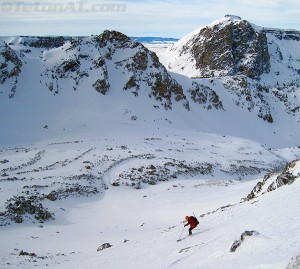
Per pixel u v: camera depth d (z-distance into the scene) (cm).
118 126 9462
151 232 3122
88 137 8419
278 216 1620
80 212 4516
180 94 12456
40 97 10256
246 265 1076
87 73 11238
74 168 6031
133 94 11262
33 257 2648
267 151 9550
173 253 1822
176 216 3853
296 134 14662
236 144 9625
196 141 9306
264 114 14875
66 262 2392
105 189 5500
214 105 13700
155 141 8412
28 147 7612
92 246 3002
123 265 1938
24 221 3950
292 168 2927
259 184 3275
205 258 1406
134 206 4662
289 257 1000
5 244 3155
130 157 6800
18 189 4750
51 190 4922
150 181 5838
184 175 6425
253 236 1317
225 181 5884
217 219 2359
